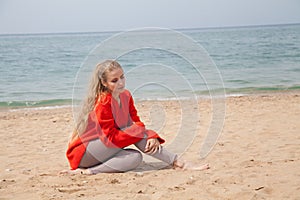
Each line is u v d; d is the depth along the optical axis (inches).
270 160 195.5
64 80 635.5
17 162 213.9
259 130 280.7
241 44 1533.0
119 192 151.4
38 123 344.8
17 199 145.9
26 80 641.0
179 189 151.8
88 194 149.6
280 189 145.8
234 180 160.1
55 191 154.6
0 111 414.6
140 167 192.9
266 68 765.9
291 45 1385.3
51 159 221.0
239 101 428.5
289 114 344.5
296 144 233.6
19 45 1828.2
